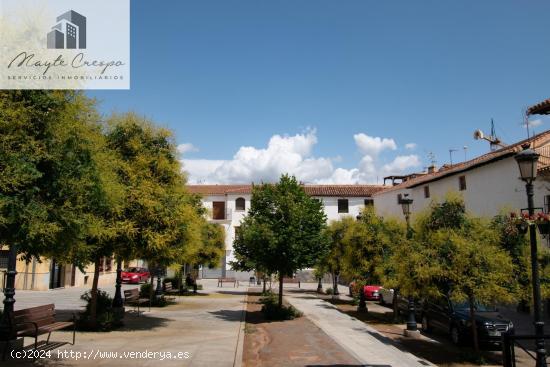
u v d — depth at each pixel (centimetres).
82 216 738
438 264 1052
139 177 1241
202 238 2630
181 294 2633
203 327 1368
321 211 1742
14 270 865
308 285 4075
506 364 797
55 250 744
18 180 607
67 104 704
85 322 1231
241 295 2727
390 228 1756
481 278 1020
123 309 1530
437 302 1424
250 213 1739
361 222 1842
